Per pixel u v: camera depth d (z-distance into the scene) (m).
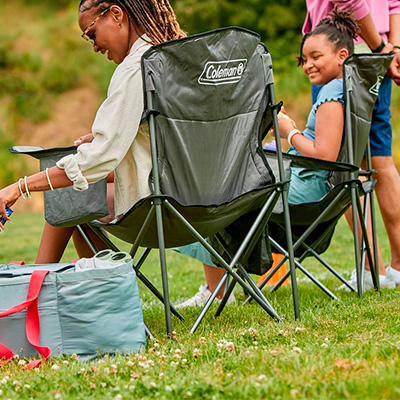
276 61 20.58
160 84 2.96
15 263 3.27
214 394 2.18
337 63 4.42
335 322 3.23
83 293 2.87
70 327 2.87
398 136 17.64
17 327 2.87
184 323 3.65
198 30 21.69
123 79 3.02
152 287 3.68
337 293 4.57
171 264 7.82
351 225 4.92
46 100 20.92
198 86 3.02
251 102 3.28
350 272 6.09
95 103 20.84
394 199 4.95
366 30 4.78
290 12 21.53
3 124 20.05
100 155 2.95
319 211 3.95
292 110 19.56
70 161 2.96
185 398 2.18
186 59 2.96
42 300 2.87
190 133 3.07
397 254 4.96
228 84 3.11
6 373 2.66
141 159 3.07
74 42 21.80
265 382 2.22
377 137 4.95
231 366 2.49
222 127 3.17
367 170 4.57
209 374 2.37
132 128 2.99
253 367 2.44
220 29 2.99
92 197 3.17
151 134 2.95
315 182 4.14
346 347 2.65
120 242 10.08
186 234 3.18
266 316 3.65
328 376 2.24
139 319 2.97
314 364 2.37
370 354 2.50
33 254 8.82
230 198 3.28
